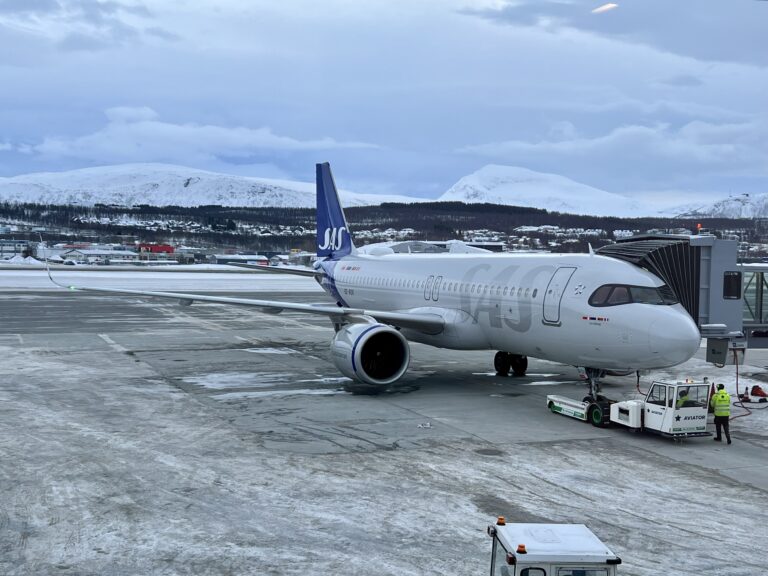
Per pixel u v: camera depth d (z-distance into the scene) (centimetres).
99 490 1329
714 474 1490
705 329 2058
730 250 2080
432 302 2628
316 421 1891
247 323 4675
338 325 3409
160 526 1165
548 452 1628
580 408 1927
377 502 1285
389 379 2261
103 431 1756
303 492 1332
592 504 1297
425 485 1380
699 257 2033
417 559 1058
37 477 1398
